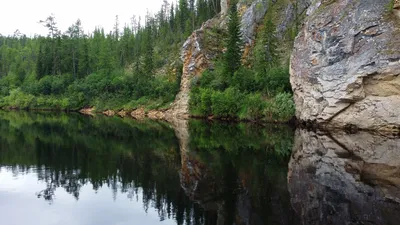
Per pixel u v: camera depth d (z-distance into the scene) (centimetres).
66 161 2177
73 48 10156
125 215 1222
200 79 6209
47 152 2497
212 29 7119
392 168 1788
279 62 5706
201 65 6562
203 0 9762
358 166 1852
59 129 4138
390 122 3016
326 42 3512
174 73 7769
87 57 10044
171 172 1877
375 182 1520
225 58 5788
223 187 1532
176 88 6969
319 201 1279
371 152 2273
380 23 3084
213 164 2050
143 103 7375
